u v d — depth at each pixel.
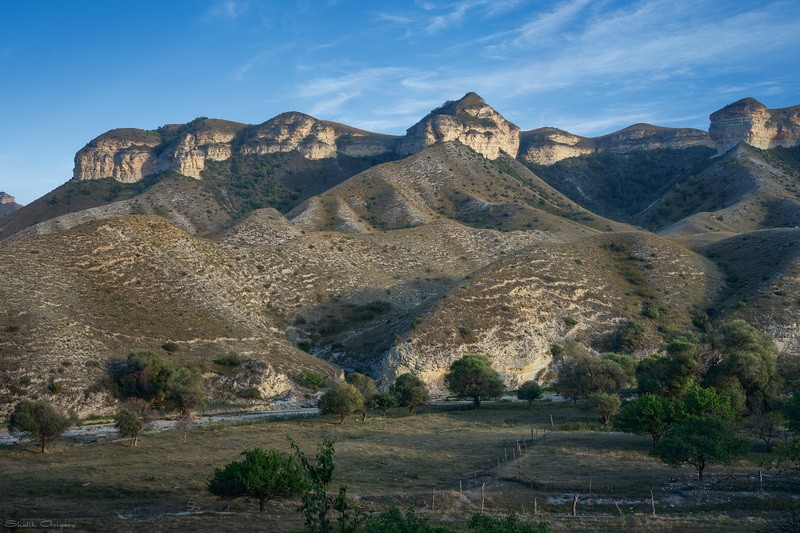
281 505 39.06
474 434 64.50
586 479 45.62
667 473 47.00
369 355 108.00
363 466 50.72
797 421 54.47
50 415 58.12
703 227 187.88
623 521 36.38
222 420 75.69
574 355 88.81
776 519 36.66
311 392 95.19
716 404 55.97
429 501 40.53
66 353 83.19
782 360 100.06
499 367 102.94
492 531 25.91
